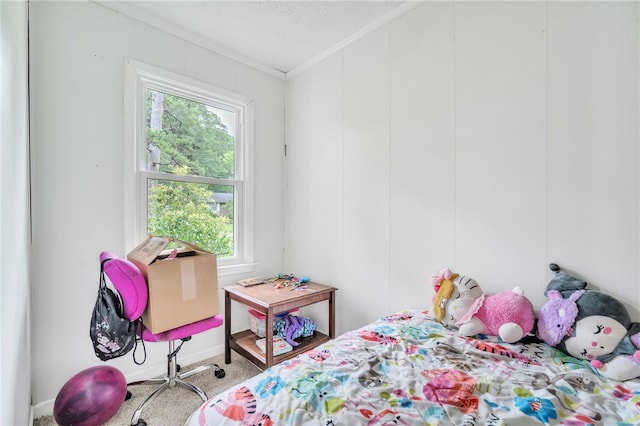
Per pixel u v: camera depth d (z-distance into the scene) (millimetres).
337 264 2406
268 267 2758
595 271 1299
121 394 1507
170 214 2199
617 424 807
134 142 1987
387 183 2072
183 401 1797
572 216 1357
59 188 1719
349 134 2322
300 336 2320
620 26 1246
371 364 1116
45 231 1672
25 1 1422
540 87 1443
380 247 2111
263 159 2719
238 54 2492
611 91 1267
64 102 1735
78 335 1774
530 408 858
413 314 1704
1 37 846
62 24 1730
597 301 1189
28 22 1577
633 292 1216
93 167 1833
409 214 1950
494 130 1591
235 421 825
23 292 1208
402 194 1988
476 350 1248
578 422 807
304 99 2691
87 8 1812
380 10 1985
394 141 2031
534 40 1462
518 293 1405
